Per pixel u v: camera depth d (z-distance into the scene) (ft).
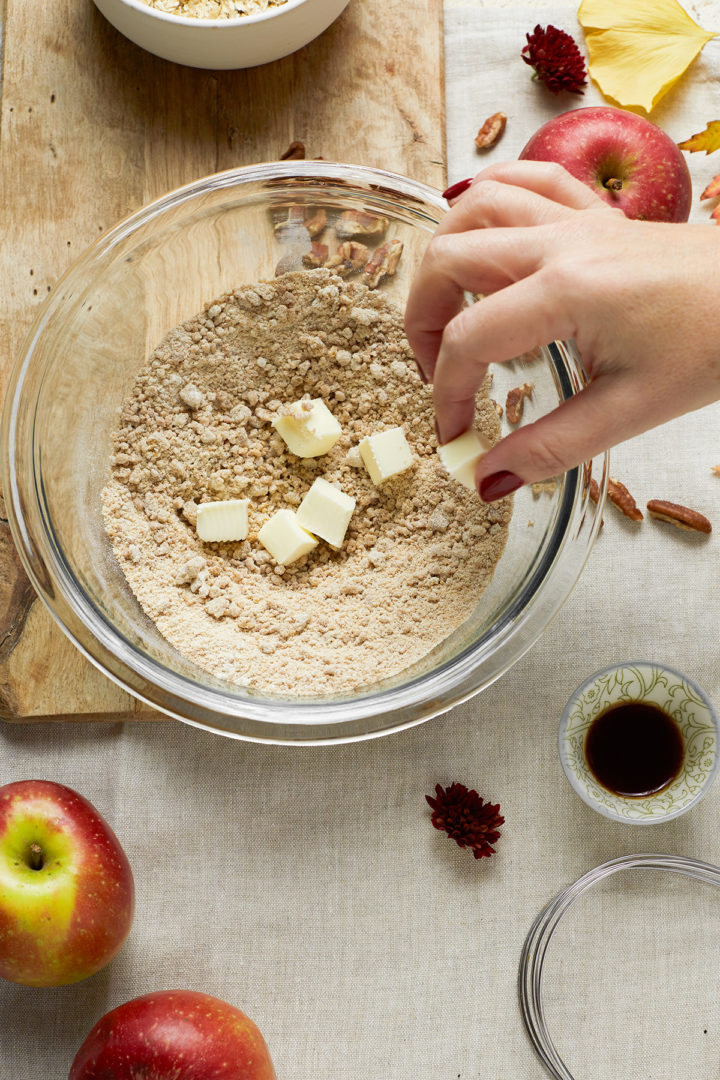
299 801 2.77
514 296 2.24
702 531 2.78
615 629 2.79
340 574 2.70
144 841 2.76
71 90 2.78
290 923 2.76
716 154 2.83
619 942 2.78
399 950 2.76
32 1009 2.74
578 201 2.36
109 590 2.64
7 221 2.76
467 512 2.67
